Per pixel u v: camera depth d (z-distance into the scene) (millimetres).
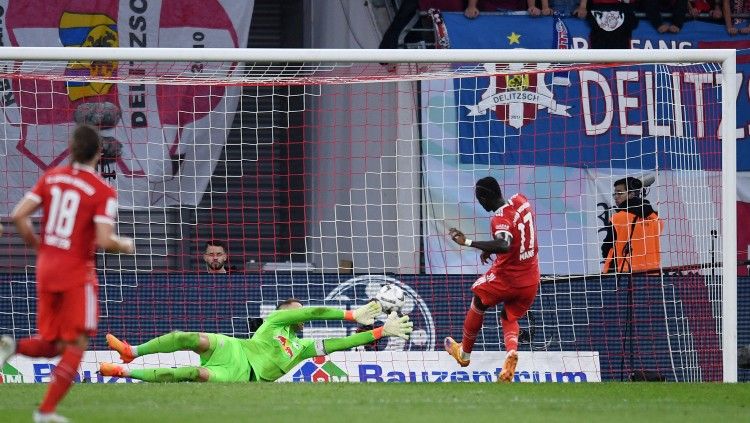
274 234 48469
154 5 51156
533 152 49281
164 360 40875
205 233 52625
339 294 43094
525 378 41531
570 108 49500
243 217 48625
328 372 40406
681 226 47812
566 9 53719
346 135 53188
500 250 34812
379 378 40562
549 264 49062
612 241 45062
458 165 47594
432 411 25469
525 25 52219
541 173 49250
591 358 42188
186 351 41000
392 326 38500
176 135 49844
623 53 39094
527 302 36750
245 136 54312
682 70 48875
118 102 49406
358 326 42875
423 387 32438
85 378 40406
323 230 53031
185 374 36531
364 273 48656
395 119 51969
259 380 38000
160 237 50062
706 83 48750
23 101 48594
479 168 49625
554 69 42469
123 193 48875
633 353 43500
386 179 52188
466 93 49906
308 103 54125
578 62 39281
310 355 38594
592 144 49625
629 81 49719
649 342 43562
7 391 30469
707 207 47812
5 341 23203
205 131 50500
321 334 42781
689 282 43969
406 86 51000
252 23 57219
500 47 51750
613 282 43719
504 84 49688
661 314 43719
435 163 50094
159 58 38406
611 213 49062
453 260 49250
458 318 43438
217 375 37062
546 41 52219
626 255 44375
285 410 25359
